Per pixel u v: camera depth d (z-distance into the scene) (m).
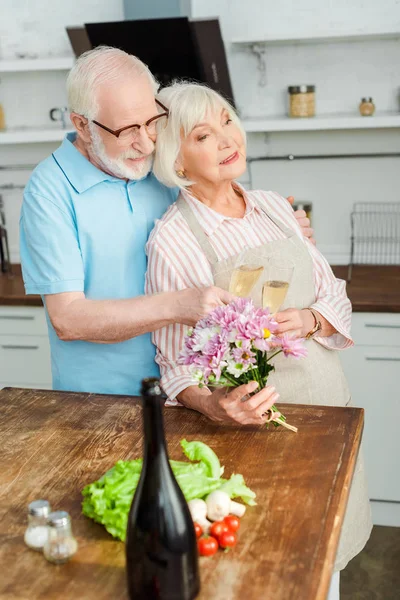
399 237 3.42
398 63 3.24
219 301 1.72
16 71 3.48
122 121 1.82
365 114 3.18
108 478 1.33
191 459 1.45
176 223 1.94
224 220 1.96
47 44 3.45
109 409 1.81
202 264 1.90
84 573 1.19
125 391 2.02
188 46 2.85
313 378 1.98
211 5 3.26
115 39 2.91
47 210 1.89
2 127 3.53
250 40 3.12
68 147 1.96
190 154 1.91
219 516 1.29
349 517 1.91
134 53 2.94
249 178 3.49
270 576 1.16
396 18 3.17
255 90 3.37
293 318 1.87
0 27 3.45
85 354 2.00
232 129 1.93
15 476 1.51
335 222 3.46
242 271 1.66
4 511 1.38
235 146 1.93
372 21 3.19
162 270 1.89
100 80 1.82
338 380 2.05
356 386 2.98
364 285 3.10
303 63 3.31
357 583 2.75
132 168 1.91
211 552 1.21
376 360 2.94
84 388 2.03
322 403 2.00
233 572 1.17
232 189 2.06
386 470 3.05
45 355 3.19
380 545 2.99
